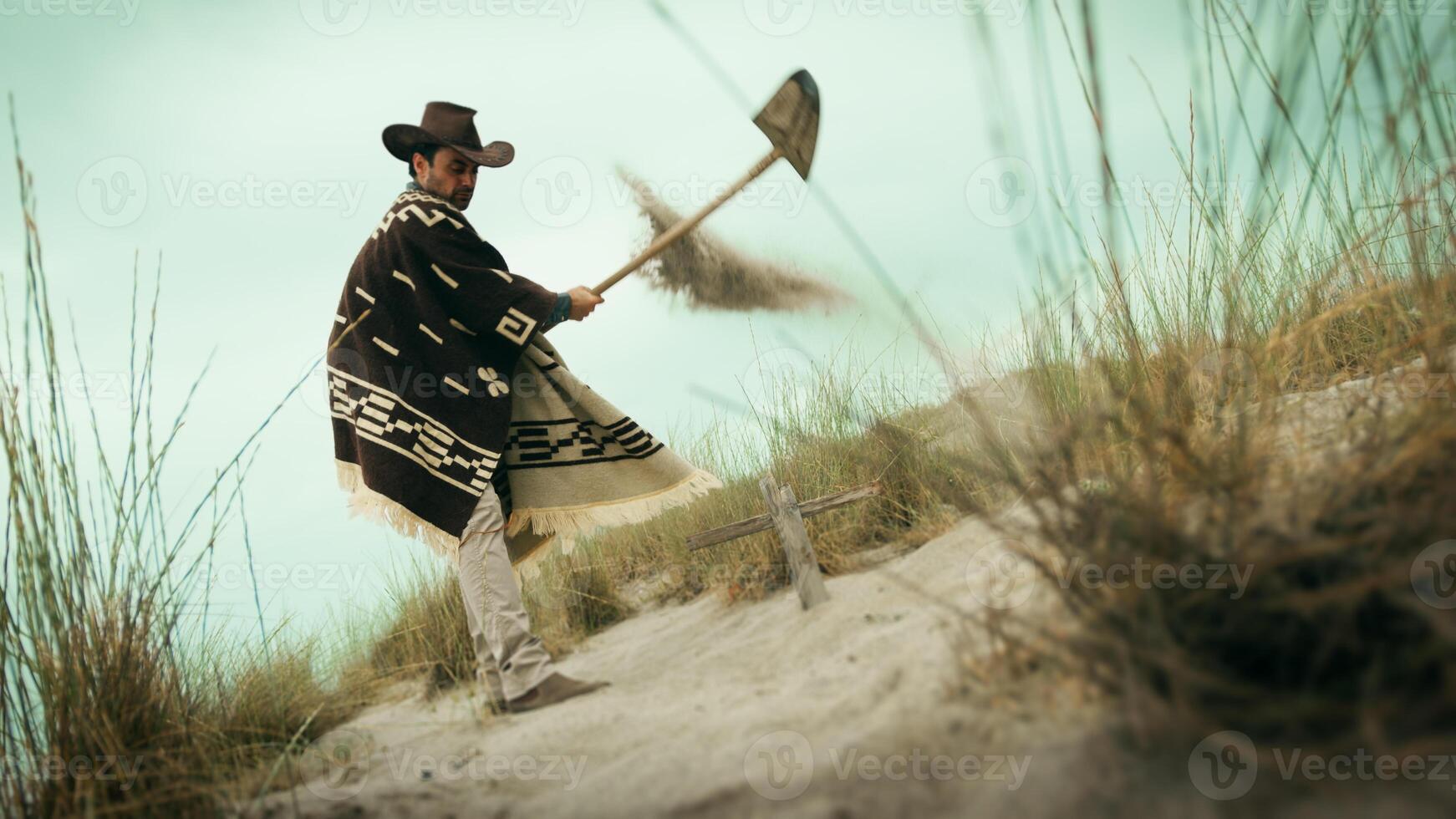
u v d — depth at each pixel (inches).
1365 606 61.0
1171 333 126.0
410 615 177.5
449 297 137.6
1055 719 68.6
